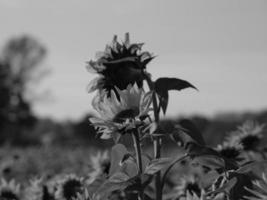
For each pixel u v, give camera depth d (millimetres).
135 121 4758
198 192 6555
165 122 4797
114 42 4957
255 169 5207
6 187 7262
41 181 7160
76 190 6738
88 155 16453
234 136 8125
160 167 4691
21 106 102312
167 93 4836
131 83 4863
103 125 4789
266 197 4219
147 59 4914
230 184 4590
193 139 4766
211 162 4840
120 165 4930
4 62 104938
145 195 4922
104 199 4773
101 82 4898
